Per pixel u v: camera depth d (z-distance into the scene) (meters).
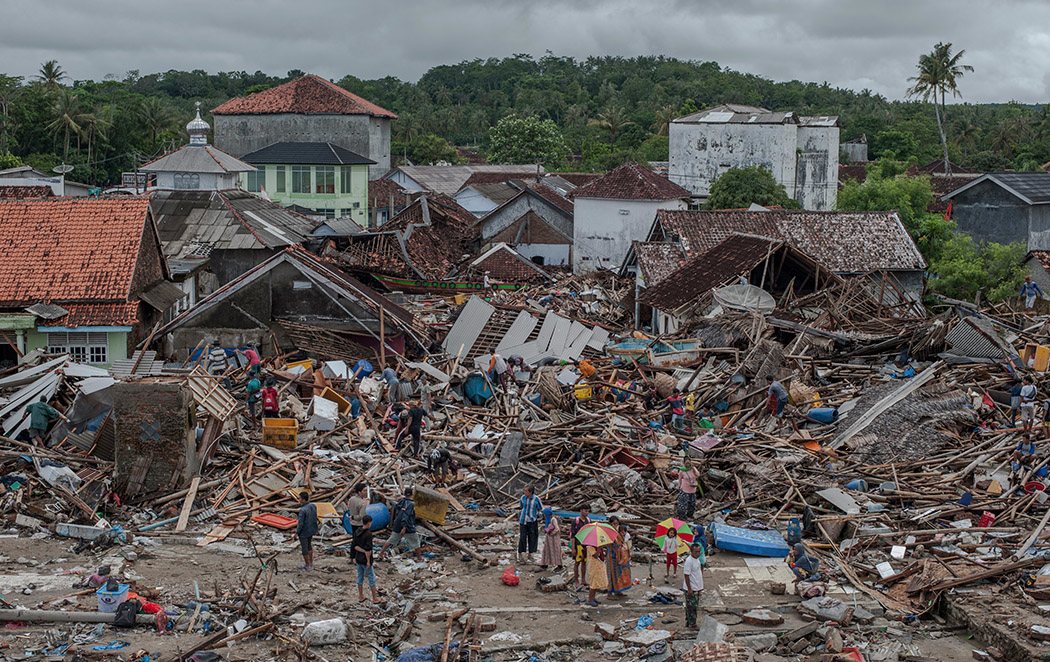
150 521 23.25
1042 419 29.22
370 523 19.36
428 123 168.00
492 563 21.61
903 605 19.69
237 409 29.11
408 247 67.12
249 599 18.64
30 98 101.19
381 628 18.12
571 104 190.38
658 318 47.91
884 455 27.64
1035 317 41.47
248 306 38.44
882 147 135.25
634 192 72.69
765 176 78.12
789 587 20.59
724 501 25.66
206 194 52.81
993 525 23.02
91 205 39.59
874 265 50.97
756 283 44.50
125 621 17.75
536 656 17.33
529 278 64.06
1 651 16.67
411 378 34.00
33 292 36.03
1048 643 17.30
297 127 98.50
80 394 26.98
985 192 60.25
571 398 32.56
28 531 22.39
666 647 17.48
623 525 23.81
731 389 33.22
